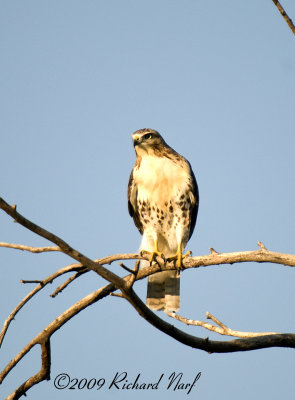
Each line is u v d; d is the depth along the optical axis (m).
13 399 10.00
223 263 10.67
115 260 10.88
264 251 10.30
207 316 10.07
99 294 9.95
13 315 9.66
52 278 9.94
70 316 9.93
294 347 9.48
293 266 10.11
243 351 9.37
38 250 8.88
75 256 8.34
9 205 7.82
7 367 9.79
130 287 8.44
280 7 8.11
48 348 9.84
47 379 10.03
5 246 8.92
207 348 9.18
